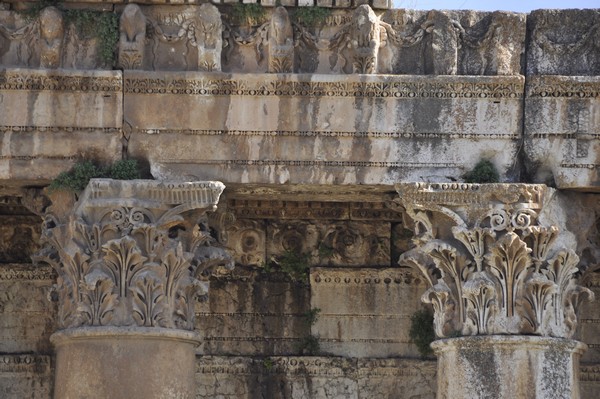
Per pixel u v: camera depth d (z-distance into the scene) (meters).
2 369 34.34
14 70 29.94
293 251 34.97
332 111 30.17
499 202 29.83
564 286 30.19
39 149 29.97
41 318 34.62
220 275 34.88
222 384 34.47
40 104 30.03
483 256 29.77
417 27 30.64
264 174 30.06
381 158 30.09
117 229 29.61
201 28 30.20
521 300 29.72
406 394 34.56
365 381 34.62
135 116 30.09
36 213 31.12
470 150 30.20
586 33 30.61
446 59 30.33
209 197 29.73
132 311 29.48
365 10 30.19
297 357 34.56
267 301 34.88
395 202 31.30
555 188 30.23
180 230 30.12
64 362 29.73
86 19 30.33
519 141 30.30
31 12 30.30
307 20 30.41
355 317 34.81
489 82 30.25
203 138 30.12
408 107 30.20
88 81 30.03
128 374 29.31
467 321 29.77
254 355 34.66
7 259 34.75
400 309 34.81
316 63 30.44
